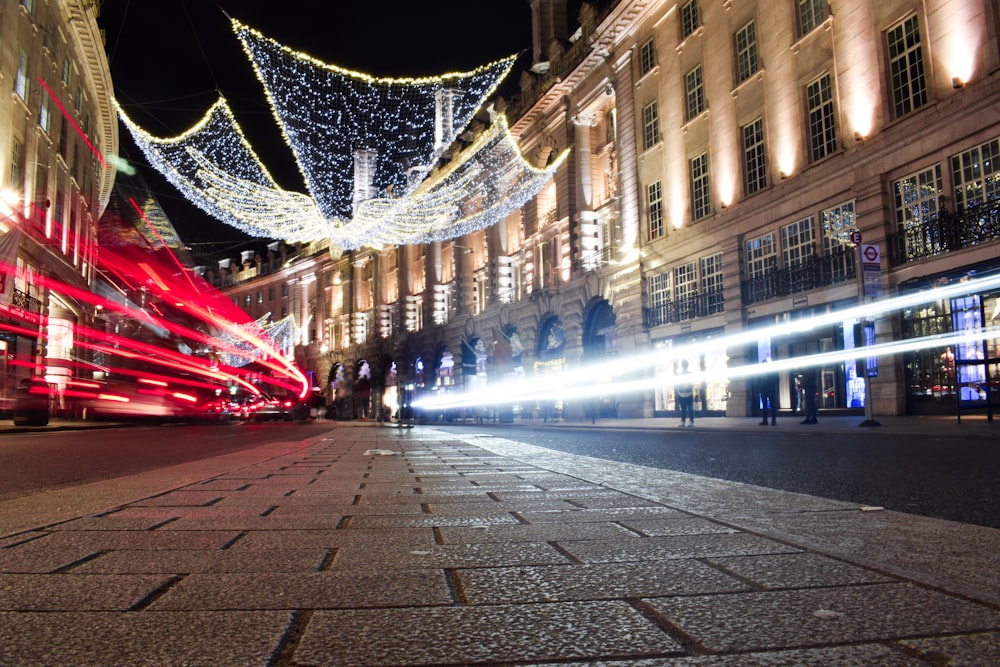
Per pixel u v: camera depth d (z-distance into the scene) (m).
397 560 2.70
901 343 17.64
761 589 2.20
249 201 30.12
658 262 27.72
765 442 11.92
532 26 39.81
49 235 28.28
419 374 51.97
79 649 1.68
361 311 62.66
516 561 2.66
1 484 6.33
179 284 50.75
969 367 15.93
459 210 44.94
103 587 2.28
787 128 21.61
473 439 15.13
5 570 2.53
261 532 3.36
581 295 32.97
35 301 26.53
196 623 1.89
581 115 33.84
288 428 26.81
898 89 18.06
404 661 1.60
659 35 28.25
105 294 43.38
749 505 4.13
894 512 3.81
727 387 23.67
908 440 10.88
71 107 31.53
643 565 2.56
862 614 1.92
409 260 54.56
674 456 9.26
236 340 61.19
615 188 32.72
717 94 24.77
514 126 38.62
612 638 1.75
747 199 23.00
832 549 2.78
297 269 74.44
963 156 16.23
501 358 36.69
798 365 21.06
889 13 18.14
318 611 2.00
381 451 10.44
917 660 1.57
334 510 4.11
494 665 1.58
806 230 20.89
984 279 15.38
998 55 15.37
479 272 45.22
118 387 31.45
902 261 17.62
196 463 8.16
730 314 23.59
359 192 48.34
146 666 1.56
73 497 4.81
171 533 3.33
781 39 21.91
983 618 1.88
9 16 22.66
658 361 27.61
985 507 4.28
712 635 1.76
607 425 22.81
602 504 4.28
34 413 20.97
